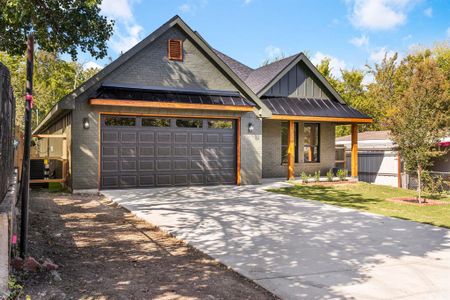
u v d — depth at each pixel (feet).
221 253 20.29
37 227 25.50
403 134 41.60
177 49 49.06
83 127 42.91
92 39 42.06
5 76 16.20
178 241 23.29
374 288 15.51
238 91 52.90
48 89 115.75
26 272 15.99
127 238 23.68
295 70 64.03
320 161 67.26
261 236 24.26
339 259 19.52
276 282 16.06
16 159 39.83
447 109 41.37
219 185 50.98
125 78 46.19
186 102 46.73
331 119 59.21
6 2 33.47
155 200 37.93
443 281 16.40
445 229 27.02
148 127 46.68
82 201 37.68
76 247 21.20
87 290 14.74
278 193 45.14
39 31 38.40
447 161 63.46
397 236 24.77
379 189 52.34
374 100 122.42
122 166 45.34
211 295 14.60
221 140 51.29
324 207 35.91
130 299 13.99
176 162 48.34
